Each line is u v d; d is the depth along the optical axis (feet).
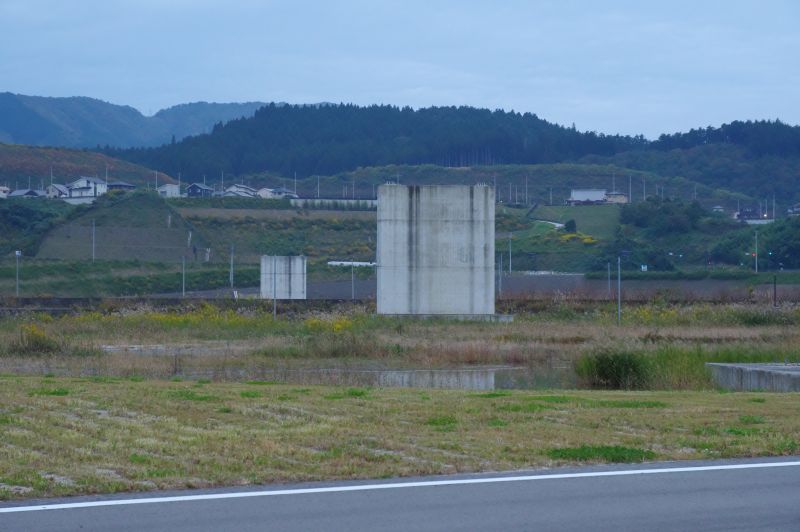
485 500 34.35
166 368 91.97
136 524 31.04
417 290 146.30
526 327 137.69
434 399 61.05
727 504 34.04
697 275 272.92
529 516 32.24
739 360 95.55
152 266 286.05
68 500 34.06
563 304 169.17
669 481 37.42
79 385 68.33
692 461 41.22
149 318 144.56
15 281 254.47
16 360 97.35
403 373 96.58
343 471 38.42
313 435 46.21
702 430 47.98
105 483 35.91
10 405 55.57
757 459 41.63
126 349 114.52
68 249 301.22
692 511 33.09
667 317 149.89
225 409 54.44
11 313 153.69
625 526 31.22
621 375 84.23
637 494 35.35
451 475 38.29
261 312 157.38
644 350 92.89
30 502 33.76
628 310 161.38
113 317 145.69
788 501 34.50
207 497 34.58
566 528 30.94
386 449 43.21
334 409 55.31
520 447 43.19
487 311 147.13
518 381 90.79
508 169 544.62
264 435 46.11
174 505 33.47
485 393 65.82
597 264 304.09
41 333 109.09
